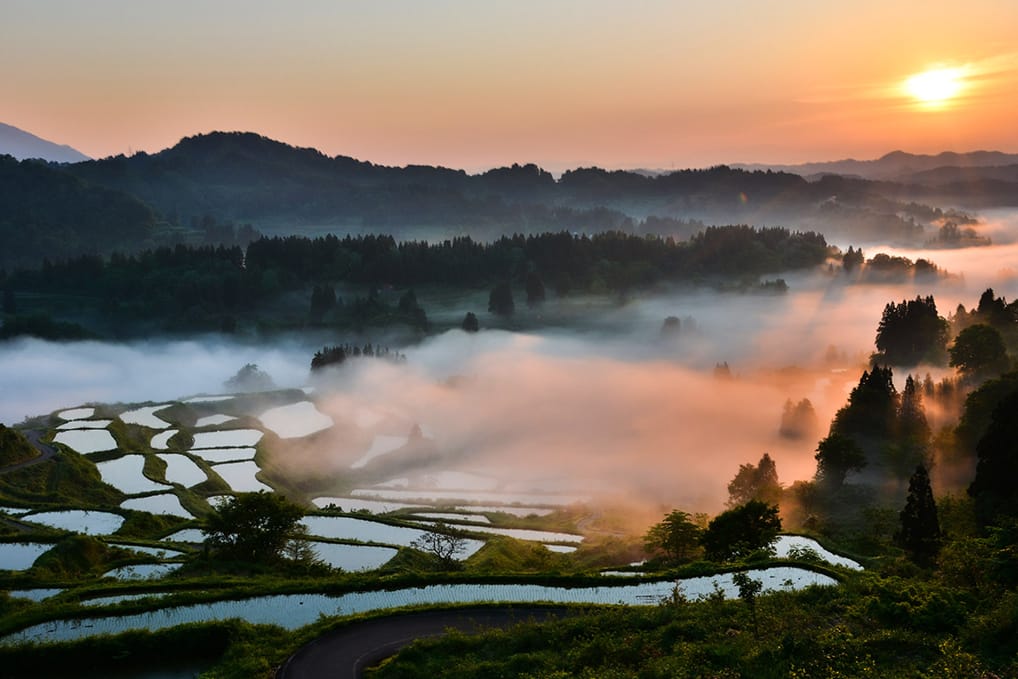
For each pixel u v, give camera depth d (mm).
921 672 36000
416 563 82062
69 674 48750
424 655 45562
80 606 56531
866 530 94125
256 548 78375
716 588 56031
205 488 134500
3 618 54844
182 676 48344
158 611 56688
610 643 43938
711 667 38844
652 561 78500
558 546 106812
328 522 102188
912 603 44219
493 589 60531
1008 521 54656
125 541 89750
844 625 42688
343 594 59875
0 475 126188
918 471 76312
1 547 87500
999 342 156000
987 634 37375
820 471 122000
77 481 128125
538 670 41719
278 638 49875
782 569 65188
